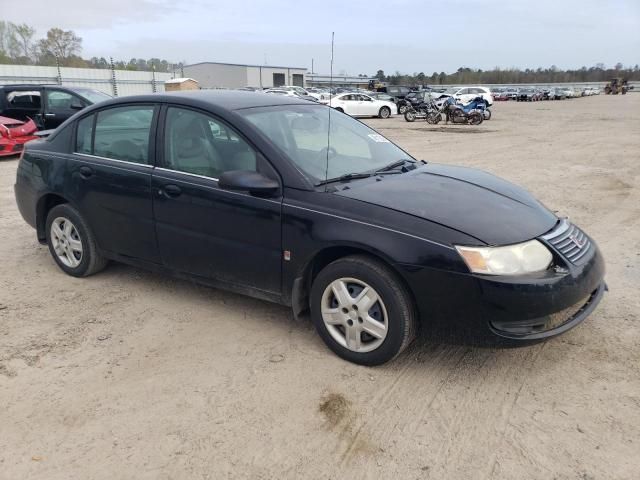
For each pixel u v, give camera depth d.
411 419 2.86
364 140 4.31
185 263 3.96
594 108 39.34
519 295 2.89
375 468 2.52
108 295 4.41
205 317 4.03
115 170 4.16
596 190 8.74
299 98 4.55
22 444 2.68
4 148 11.37
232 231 3.62
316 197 3.33
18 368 3.33
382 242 3.07
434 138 17.62
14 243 5.80
